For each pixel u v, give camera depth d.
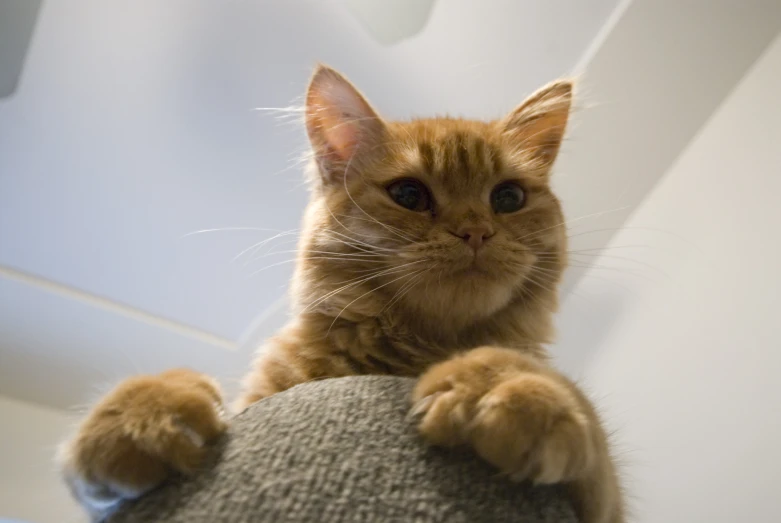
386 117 0.39
